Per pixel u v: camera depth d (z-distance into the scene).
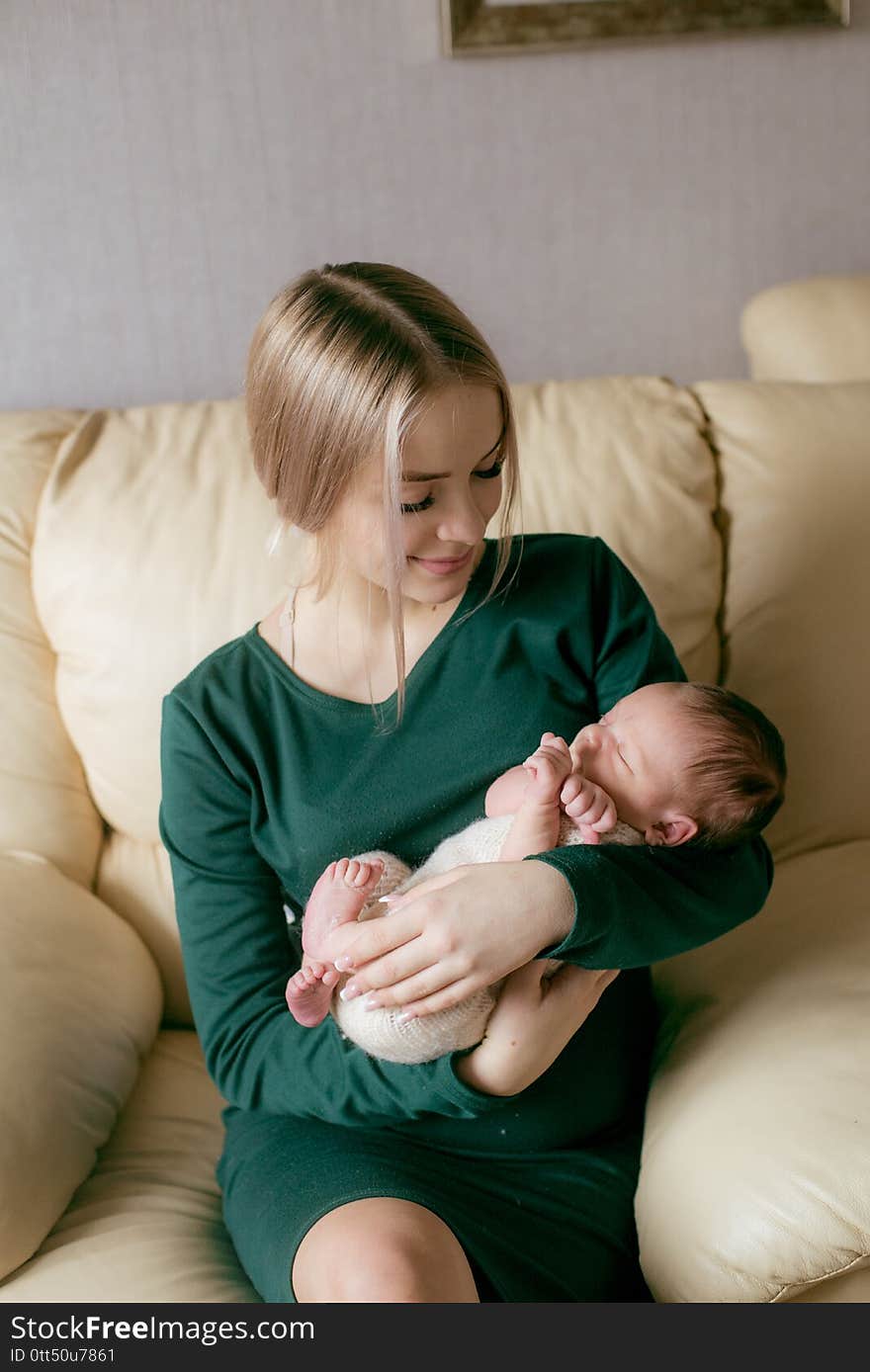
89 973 1.33
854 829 1.45
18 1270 1.09
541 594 1.20
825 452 1.50
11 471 1.56
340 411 0.97
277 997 1.17
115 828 1.55
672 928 1.03
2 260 1.77
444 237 1.83
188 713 1.17
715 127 1.81
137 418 1.60
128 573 1.47
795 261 1.89
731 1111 1.05
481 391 0.97
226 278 1.82
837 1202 0.94
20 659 1.50
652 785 1.08
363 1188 1.01
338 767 1.16
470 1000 0.99
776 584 1.48
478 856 1.07
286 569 1.45
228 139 1.75
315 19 1.70
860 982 1.14
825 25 1.75
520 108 1.77
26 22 1.67
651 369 1.93
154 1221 1.15
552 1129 1.12
